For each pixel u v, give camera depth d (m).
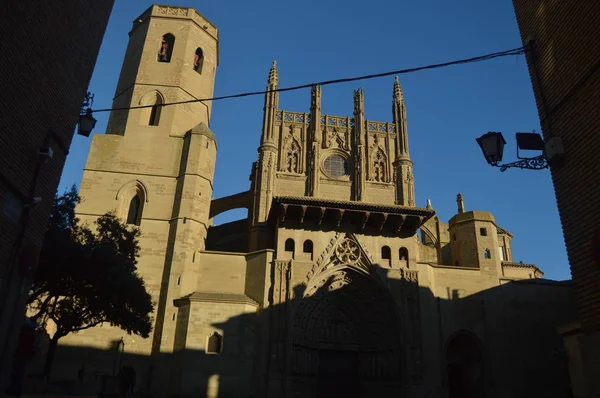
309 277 35.28
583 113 12.80
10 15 13.20
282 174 47.84
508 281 38.41
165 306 34.97
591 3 12.64
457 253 42.44
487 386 34.91
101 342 34.34
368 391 34.78
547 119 14.24
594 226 12.18
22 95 14.09
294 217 37.09
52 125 15.80
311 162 48.44
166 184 40.69
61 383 26.00
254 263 36.59
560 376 35.59
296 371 33.56
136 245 34.28
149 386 33.06
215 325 33.19
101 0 19.00
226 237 49.47
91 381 28.55
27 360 14.71
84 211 39.03
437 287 37.31
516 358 35.78
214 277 36.69
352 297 36.69
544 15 14.88
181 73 45.97
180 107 44.72
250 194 49.09
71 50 16.78
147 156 41.62
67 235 26.05
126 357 34.09
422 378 33.53
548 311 37.50
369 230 37.72
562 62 13.82
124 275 27.81
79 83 17.50
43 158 15.05
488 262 39.16
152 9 49.16
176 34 48.12
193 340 32.59
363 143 50.12
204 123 47.12
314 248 36.31
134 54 48.25
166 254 37.88
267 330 33.88
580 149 12.84
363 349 35.78
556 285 38.44
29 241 14.72
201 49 49.38
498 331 36.50
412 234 37.91
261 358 32.94
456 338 37.56
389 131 52.19
